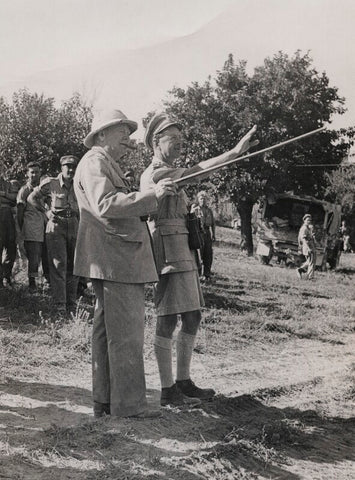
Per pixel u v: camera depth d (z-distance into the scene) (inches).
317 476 181.6
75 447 174.7
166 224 220.7
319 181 933.8
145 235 198.2
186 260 220.2
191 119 863.1
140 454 173.3
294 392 262.4
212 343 354.9
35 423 195.5
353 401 253.4
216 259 883.4
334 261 994.1
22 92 768.9
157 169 223.3
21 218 433.1
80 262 196.4
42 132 776.3
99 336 200.8
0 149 761.6
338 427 222.5
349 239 1141.7
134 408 196.5
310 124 895.7
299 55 843.4
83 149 787.4
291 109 882.8
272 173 902.4
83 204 196.1
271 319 447.5
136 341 195.9
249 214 968.3
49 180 420.5
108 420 193.3
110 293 193.9
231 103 864.3
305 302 551.8
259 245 931.3
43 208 436.8
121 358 194.9
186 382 230.1
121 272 193.0
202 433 195.3
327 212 933.2
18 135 770.8
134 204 186.4
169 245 219.3
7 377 245.4
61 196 390.0
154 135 226.7
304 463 189.9
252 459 186.4
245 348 355.6
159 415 201.8
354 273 946.1
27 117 773.3
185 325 226.7
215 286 595.8
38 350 292.7
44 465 163.6
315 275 835.4
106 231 192.7
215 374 287.3
